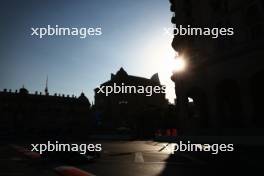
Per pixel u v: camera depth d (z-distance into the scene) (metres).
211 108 31.81
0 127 80.31
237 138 27.09
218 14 33.09
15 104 85.44
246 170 15.36
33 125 86.31
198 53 34.91
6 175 14.69
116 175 14.56
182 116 37.09
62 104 93.44
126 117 86.56
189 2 38.66
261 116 27.41
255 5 29.12
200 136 32.50
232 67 29.42
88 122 93.25
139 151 28.19
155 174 14.76
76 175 14.51
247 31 29.73
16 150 31.08
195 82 34.69
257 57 26.94
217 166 16.97
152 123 67.62
